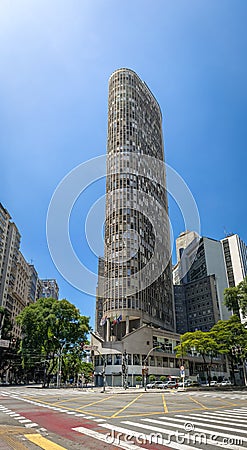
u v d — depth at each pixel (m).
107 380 58.59
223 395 31.41
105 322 61.91
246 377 63.19
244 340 45.88
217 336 49.53
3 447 7.64
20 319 52.03
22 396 28.45
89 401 22.73
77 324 53.19
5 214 87.88
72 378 86.25
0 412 15.23
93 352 62.97
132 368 58.88
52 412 15.24
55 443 8.05
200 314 104.00
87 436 8.91
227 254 116.12
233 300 39.47
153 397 28.06
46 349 51.00
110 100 86.81
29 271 115.50
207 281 104.88
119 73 89.75
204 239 110.75
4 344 41.47
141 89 89.81
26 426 10.80
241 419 12.41
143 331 62.34
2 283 86.44
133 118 80.94
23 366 54.56
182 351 54.53
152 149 78.38
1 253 85.19
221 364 83.75
